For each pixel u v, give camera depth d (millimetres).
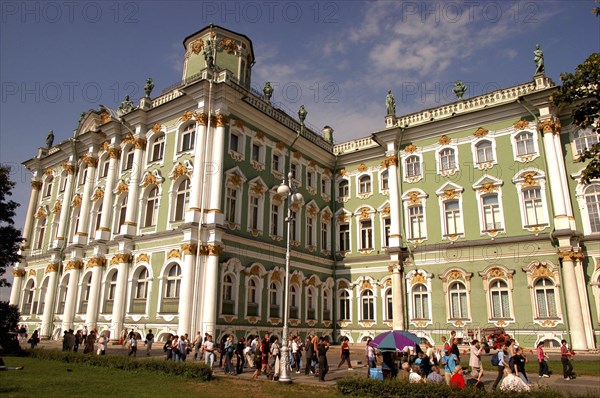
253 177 33656
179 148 32688
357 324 38031
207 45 35062
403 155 38250
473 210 33906
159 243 30922
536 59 33250
